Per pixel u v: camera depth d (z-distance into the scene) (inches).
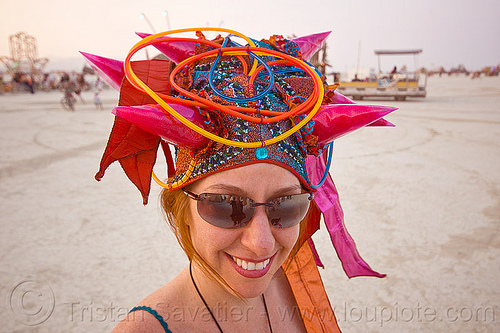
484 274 142.2
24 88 1259.8
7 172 281.9
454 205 209.5
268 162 32.2
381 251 160.9
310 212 49.5
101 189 243.3
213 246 34.0
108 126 509.0
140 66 35.9
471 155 323.3
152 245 165.0
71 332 111.6
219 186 32.6
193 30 37.9
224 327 41.1
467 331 114.0
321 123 36.2
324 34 47.1
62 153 345.1
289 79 38.2
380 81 869.8
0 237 171.6
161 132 31.3
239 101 32.6
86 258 153.8
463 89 1235.2
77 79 1419.8
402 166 294.2
